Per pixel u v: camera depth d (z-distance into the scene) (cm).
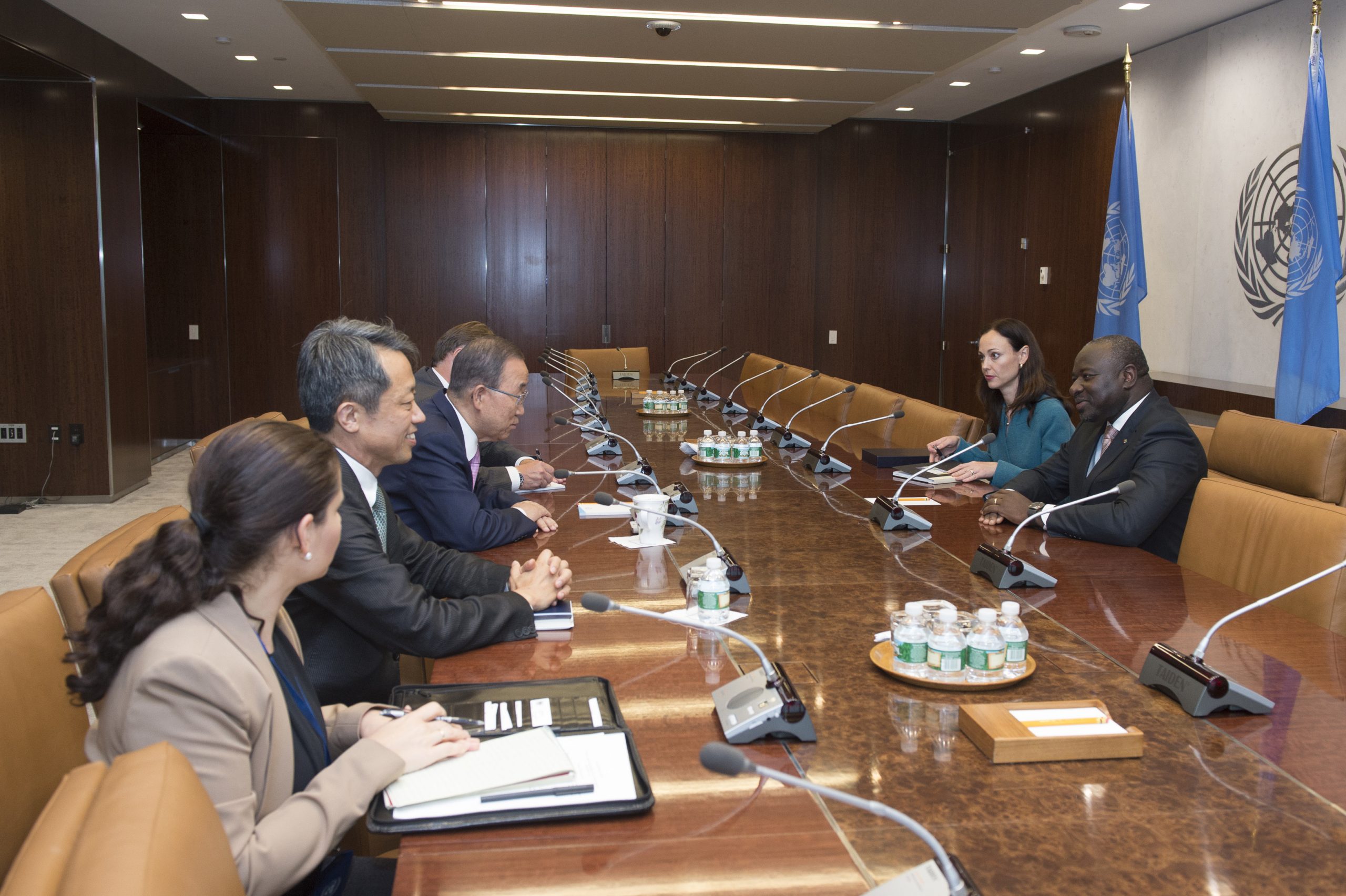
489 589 206
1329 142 464
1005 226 824
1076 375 292
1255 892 104
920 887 98
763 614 196
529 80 688
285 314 859
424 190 872
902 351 942
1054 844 114
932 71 647
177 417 829
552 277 900
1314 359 475
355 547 174
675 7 506
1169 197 636
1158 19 582
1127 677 164
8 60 558
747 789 127
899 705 153
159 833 80
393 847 182
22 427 625
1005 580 214
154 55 678
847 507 297
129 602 117
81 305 620
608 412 535
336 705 161
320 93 806
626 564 232
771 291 927
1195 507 255
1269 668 169
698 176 907
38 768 136
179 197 832
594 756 134
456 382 290
